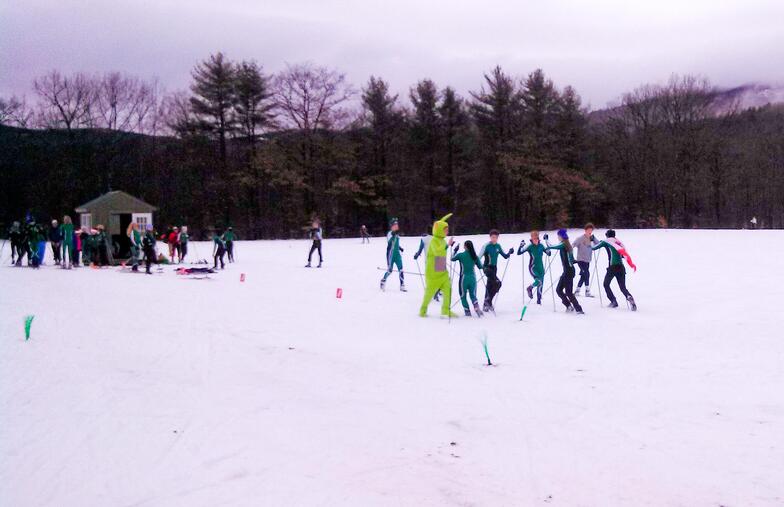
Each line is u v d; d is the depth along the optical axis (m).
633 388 7.04
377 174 62.75
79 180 55.50
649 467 4.78
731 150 68.44
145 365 7.73
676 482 4.49
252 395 6.61
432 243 12.28
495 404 6.46
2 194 54.72
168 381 7.03
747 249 29.44
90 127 56.03
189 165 57.50
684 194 68.56
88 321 10.71
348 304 14.11
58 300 13.23
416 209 68.38
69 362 7.70
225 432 5.40
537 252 13.98
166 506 3.95
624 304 13.86
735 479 4.54
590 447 5.22
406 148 64.75
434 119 63.84
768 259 24.20
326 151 58.03
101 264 24.02
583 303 14.16
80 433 5.25
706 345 9.34
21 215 55.16
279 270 22.80
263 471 4.57
